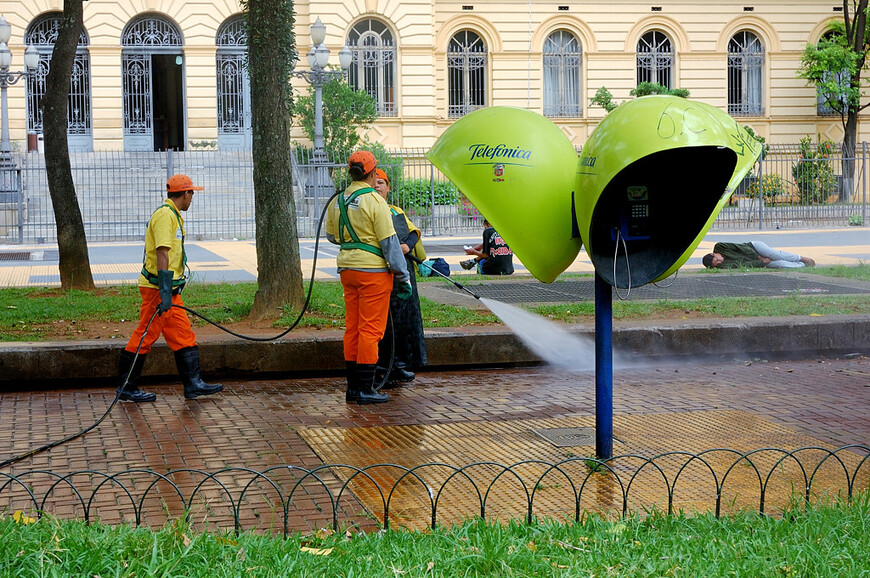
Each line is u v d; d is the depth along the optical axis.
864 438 6.79
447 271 14.80
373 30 35.62
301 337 9.17
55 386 8.69
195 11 34.66
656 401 8.03
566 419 7.45
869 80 38.81
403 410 7.79
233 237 26.64
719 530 4.68
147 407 7.89
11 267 18.58
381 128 35.69
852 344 10.18
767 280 14.16
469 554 4.20
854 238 24.25
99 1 34.03
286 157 10.72
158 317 8.09
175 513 5.22
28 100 33.88
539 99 37.72
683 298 12.31
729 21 38.53
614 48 38.00
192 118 34.88
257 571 4.02
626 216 6.14
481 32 37.19
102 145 34.34
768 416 7.47
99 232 26.81
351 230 7.84
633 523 4.70
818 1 38.81
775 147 36.78
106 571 3.98
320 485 5.74
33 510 5.24
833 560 4.20
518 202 6.32
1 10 33.31
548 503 5.41
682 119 5.61
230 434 7.00
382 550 4.34
